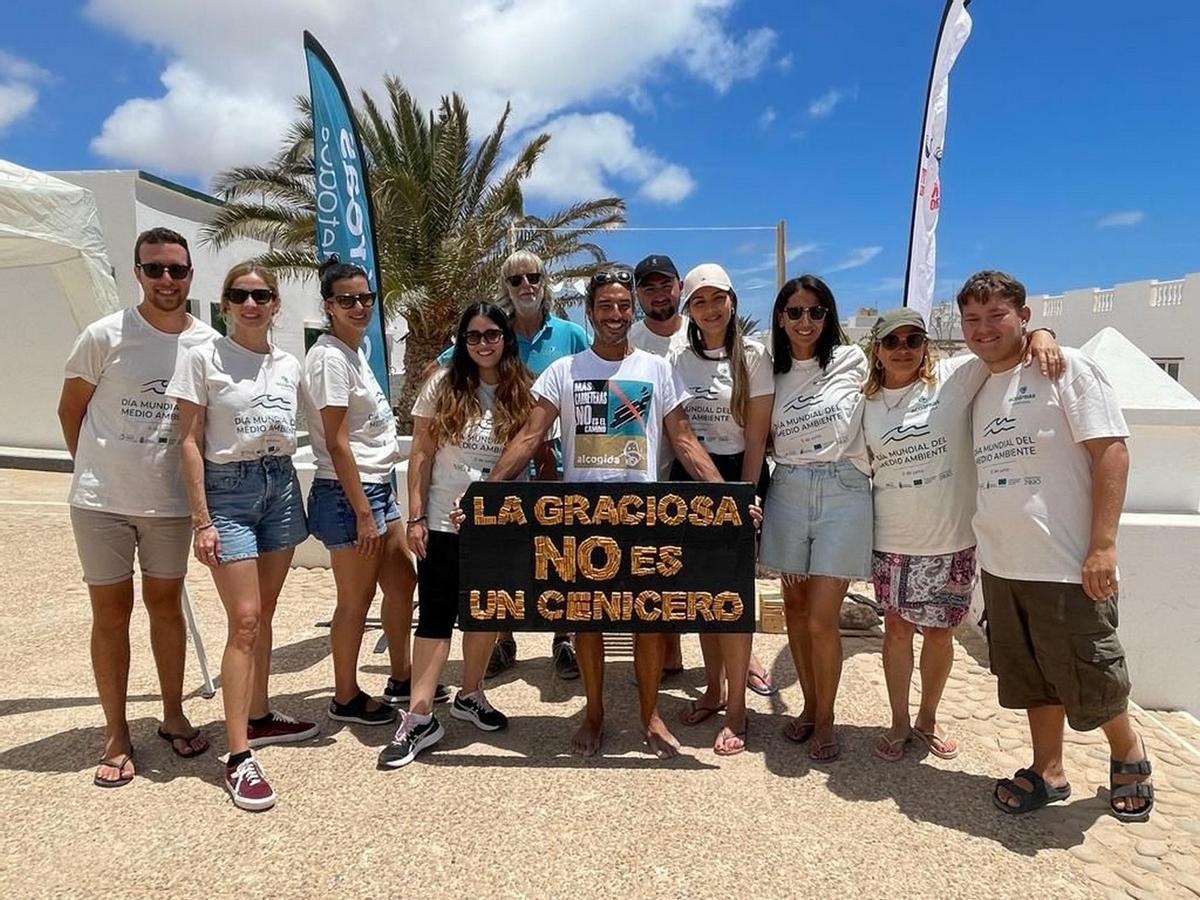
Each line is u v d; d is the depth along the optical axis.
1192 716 4.59
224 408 3.26
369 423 3.80
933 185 6.14
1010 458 3.09
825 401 3.54
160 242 3.25
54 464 13.25
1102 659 3.01
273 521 3.47
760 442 3.75
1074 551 3.02
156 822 2.99
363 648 5.09
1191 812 3.24
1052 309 28.52
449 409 3.62
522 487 3.50
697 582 3.50
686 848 2.88
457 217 14.58
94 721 3.88
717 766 3.51
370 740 3.72
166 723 3.56
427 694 3.56
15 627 5.41
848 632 5.38
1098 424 2.91
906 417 3.40
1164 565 4.55
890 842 2.94
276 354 3.49
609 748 3.68
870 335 3.53
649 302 4.28
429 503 3.71
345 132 5.40
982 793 3.31
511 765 3.49
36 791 3.20
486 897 2.60
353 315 3.67
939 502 3.36
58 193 4.50
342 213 5.43
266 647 3.64
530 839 2.92
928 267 6.20
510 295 4.67
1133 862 2.86
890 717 4.05
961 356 3.76
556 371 3.64
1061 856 2.88
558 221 15.79
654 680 3.61
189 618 4.18
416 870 2.73
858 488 3.53
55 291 14.34
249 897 2.58
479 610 3.53
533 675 4.68
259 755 3.55
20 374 14.62
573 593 3.52
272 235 14.37
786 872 2.74
